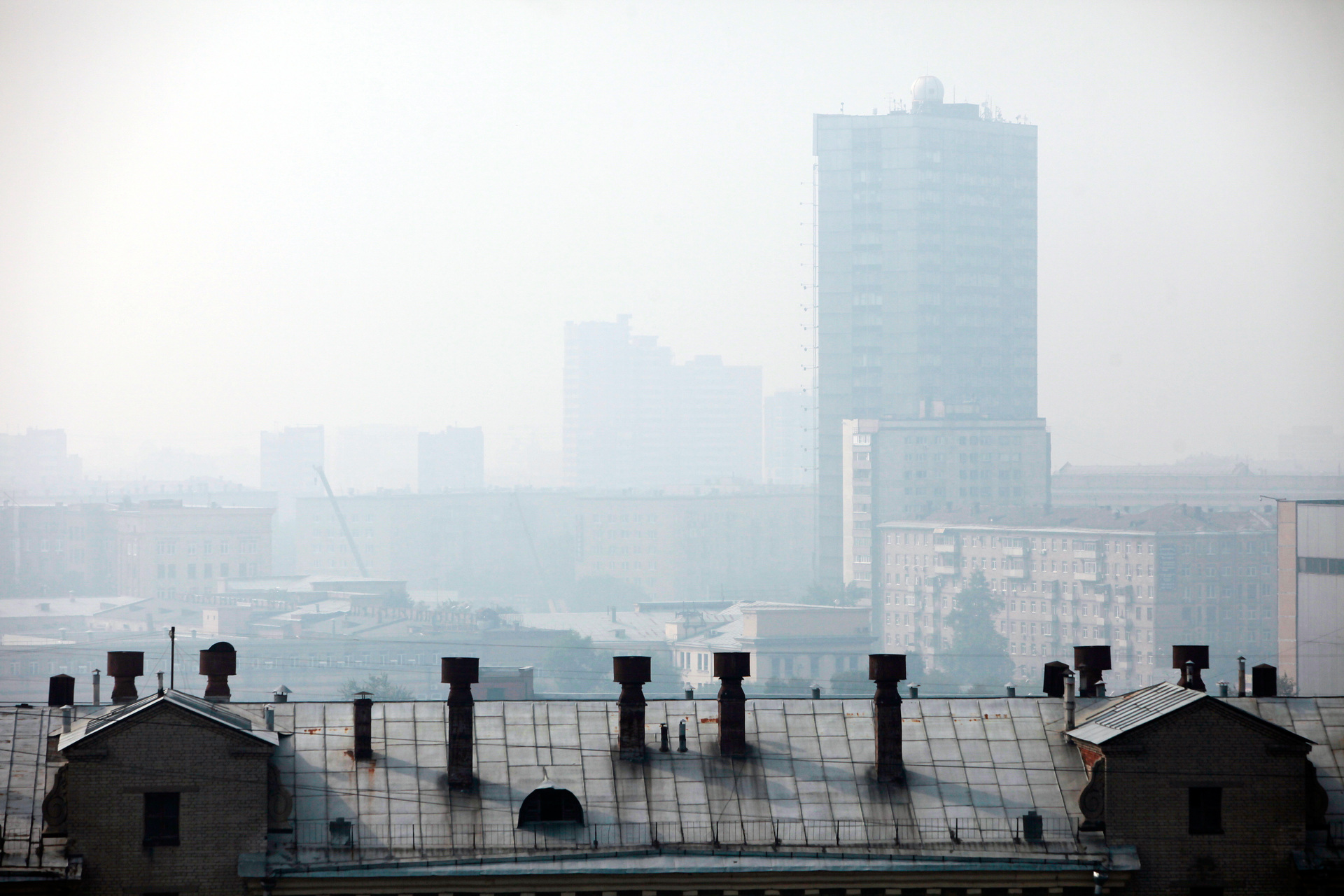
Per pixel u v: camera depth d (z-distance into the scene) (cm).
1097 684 8138
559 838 6881
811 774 7262
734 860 6762
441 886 6619
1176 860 6938
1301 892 6912
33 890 6444
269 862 6638
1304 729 7775
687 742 7381
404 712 7394
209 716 6700
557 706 7512
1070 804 7119
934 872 6719
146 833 6625
